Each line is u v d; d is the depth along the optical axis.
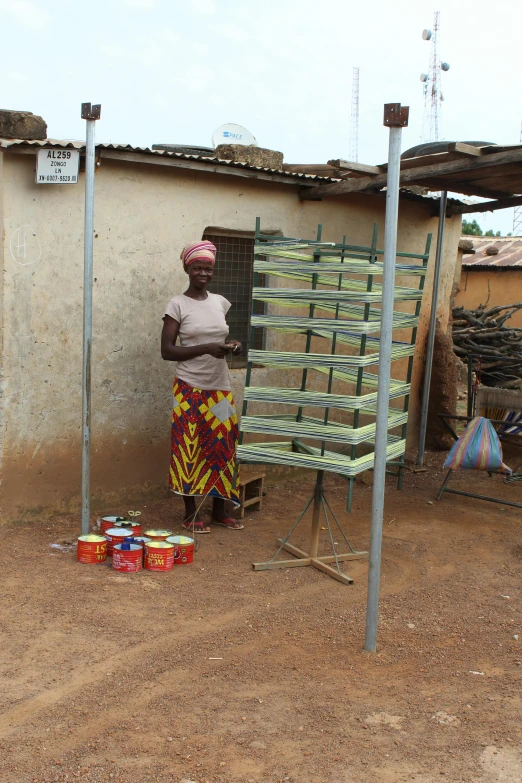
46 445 5.65
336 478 7.50
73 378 5.73
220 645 3.96
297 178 6.61
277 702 3.42
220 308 5.61
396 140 3.61
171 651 3.85
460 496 7.06
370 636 3.97
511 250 15.51
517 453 8.41
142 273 6.00
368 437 4.73
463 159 5.68
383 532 5.95
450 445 8.54
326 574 5.05
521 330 11.18
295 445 5.28
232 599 4.55
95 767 2.90
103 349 5.86
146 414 6.20
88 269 4.90
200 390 5.50
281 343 7.03
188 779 2.85
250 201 6.56
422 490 7.21
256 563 5.05
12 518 5.55
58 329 5.59
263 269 5.05
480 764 3.01
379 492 3.86
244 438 6.80
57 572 4.76
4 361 5.32
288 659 3.85
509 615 4.54
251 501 6.20
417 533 5.97
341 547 5.57
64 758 2.94
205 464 5.63
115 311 5.89
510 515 6.54
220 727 3.20
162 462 6.38
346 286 5.27
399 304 7.85
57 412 5.68
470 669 3.84
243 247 6.75
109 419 5.97
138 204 5.89
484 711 3.42
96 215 5.69
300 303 4.80
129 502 6.20
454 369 8.44
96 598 4.41
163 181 6.00
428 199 7.80
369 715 3.35
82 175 5.55
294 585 4.84
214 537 5.64
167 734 3.13
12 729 3.12
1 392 5.34
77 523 5.71
